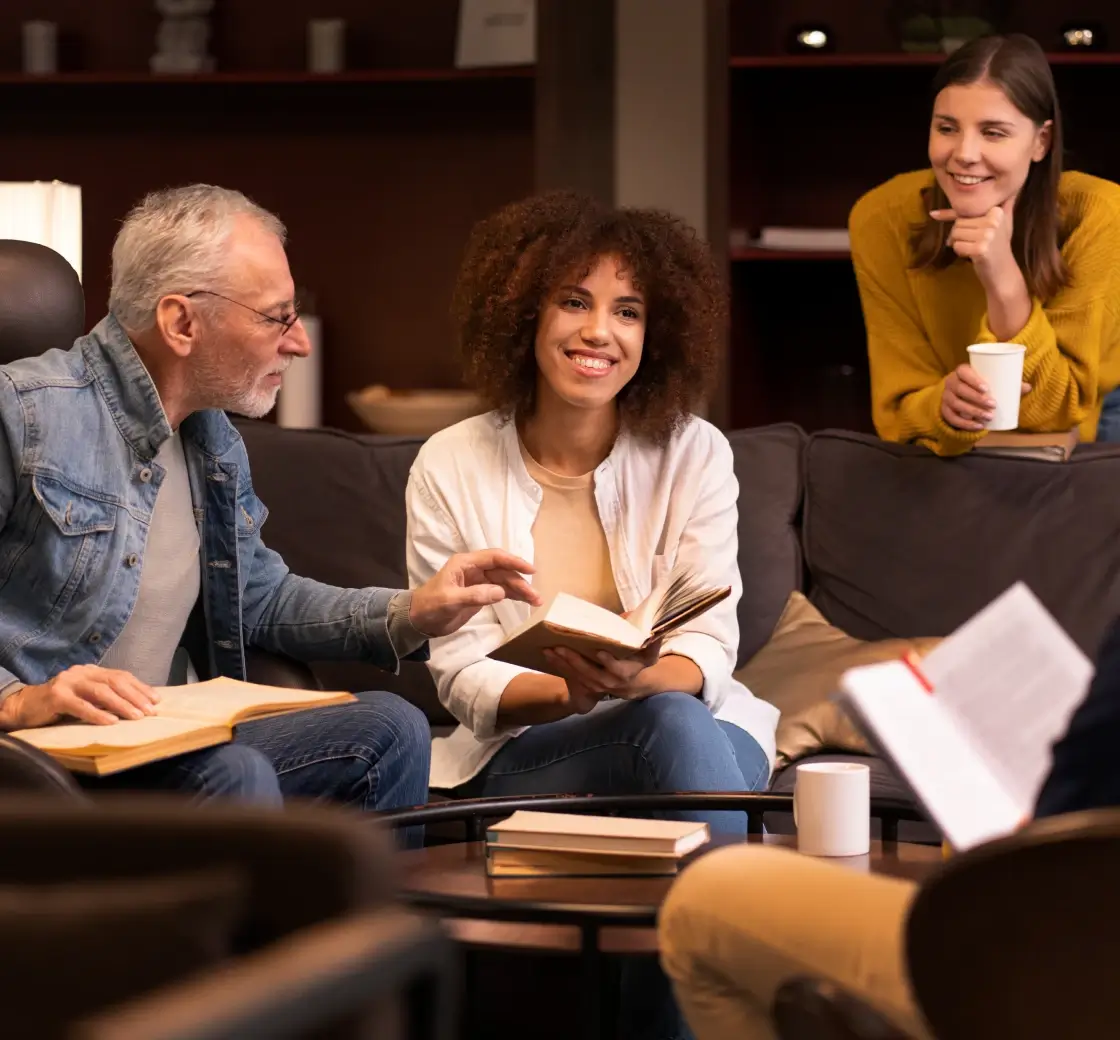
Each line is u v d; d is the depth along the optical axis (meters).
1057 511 2.86
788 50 4.52
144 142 5.04
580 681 2.19
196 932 0.99
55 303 2.40
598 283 2.46
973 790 1.43
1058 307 3.12
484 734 2.39
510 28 4.77
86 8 5.04
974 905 1.03
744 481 3.02
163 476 2.22
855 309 4.75
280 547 3.04
